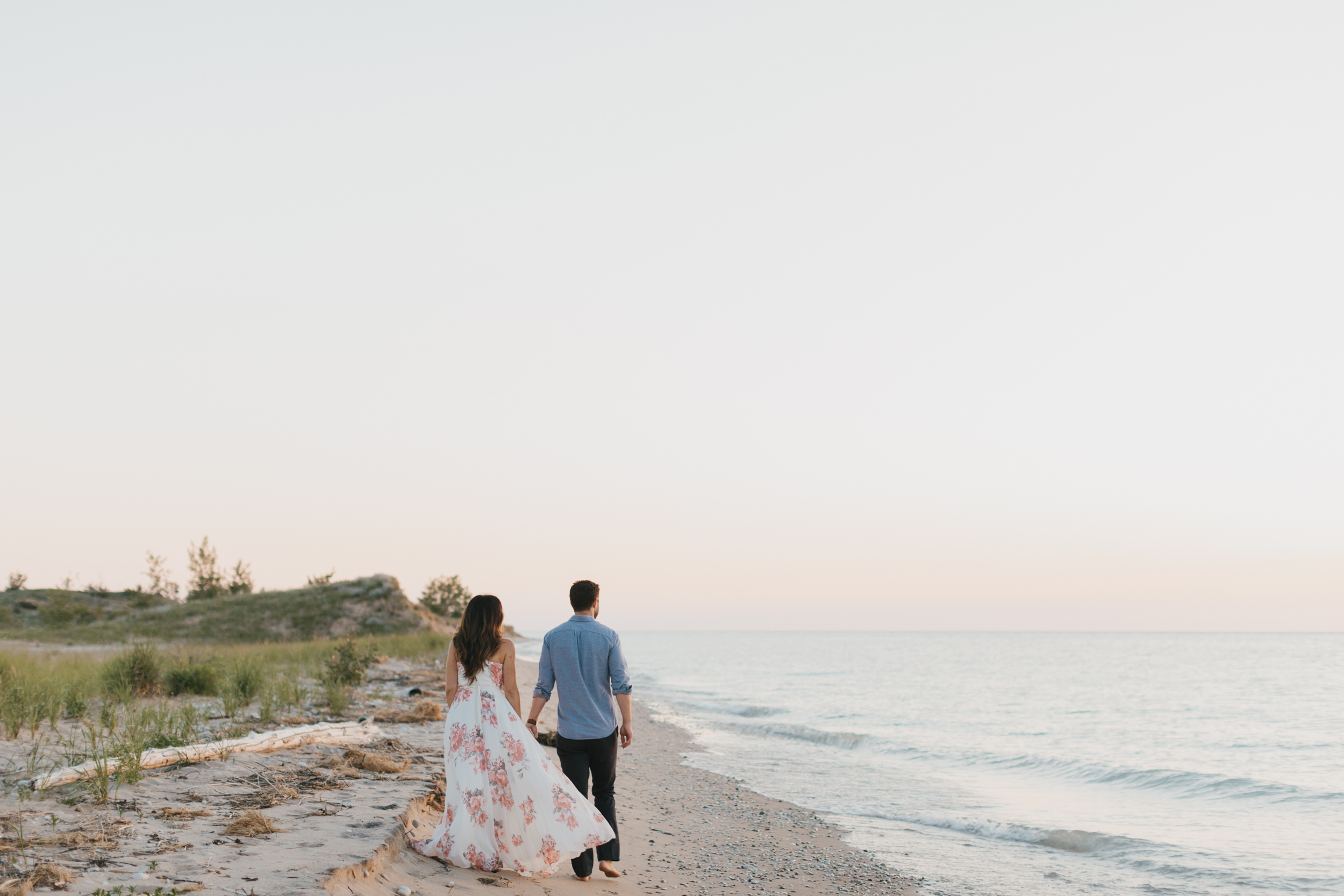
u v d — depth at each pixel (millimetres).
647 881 7117
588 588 6398
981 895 8086
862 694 38562
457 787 5703
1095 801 13797
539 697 6164
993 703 34688
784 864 8578
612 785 6238
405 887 4996
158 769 7324
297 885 4406
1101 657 88125
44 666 15211
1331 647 124688
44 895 3984
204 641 43469
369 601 51531
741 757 17266
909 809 12531
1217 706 34062
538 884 5797
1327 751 21391
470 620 5844
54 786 6430
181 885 4285
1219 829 11766
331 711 12789
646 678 50719
